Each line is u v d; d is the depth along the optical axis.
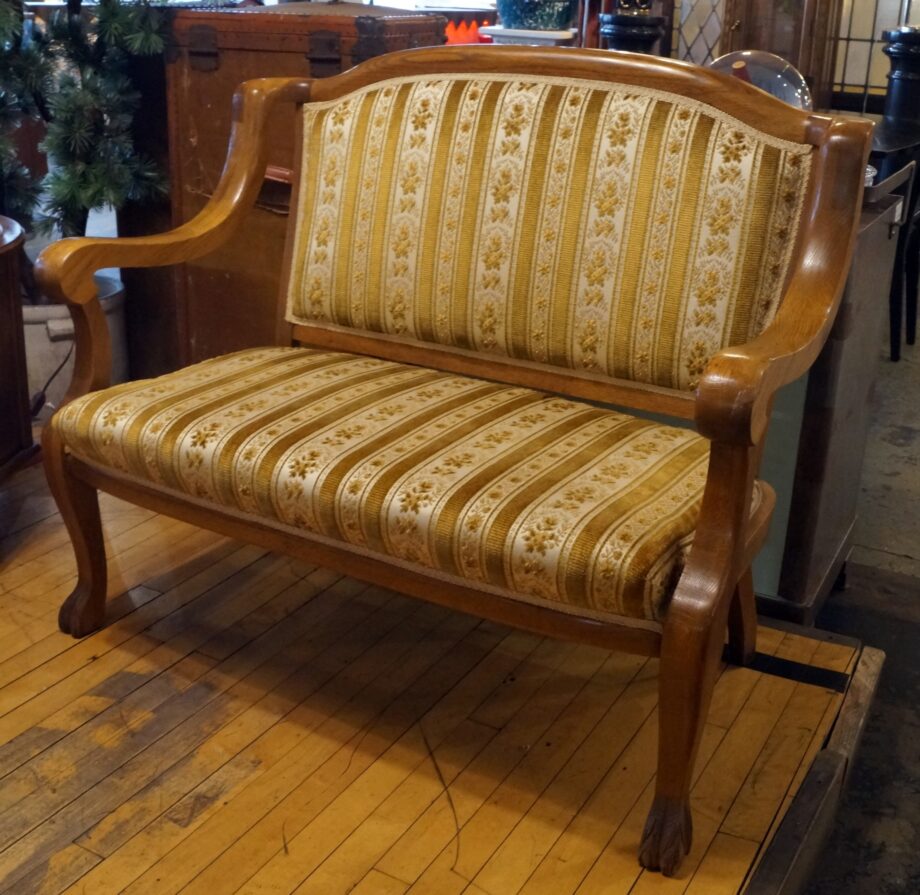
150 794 1.53
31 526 2.25
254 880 1.39
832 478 1.98
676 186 1.60
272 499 1.51
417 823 1.49
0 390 2.22
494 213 1.74
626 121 1.64
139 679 1.78
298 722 1.69
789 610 1.98
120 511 2.31
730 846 1.46
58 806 1.51
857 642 1.91
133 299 2.87
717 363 1.25
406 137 1.81
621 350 1.67
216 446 1.56
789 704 1.74
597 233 1.66
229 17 2.40
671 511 1.38
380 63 1.86
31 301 2.74
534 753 1.63
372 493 1.44
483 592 1.43
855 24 3.96
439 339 1.84
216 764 1.59
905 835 1.71
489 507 1.38
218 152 2.53
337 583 2.08
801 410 1.87
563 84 1.70
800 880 1.52
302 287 1.97
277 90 1.93
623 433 1.59
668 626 1.30
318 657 1.85
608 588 1.30
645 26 2.44
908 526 2.64
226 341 2.66
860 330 1.94
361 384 1.74
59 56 2.60
